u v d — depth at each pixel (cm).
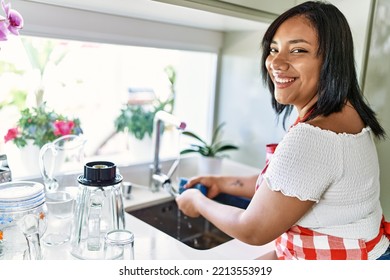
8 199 85
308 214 92
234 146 183
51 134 135
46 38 125
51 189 112
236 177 140
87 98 156
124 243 91
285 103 97
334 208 90
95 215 99
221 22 147
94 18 131
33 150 132
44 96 141
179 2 112
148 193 153
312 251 94
